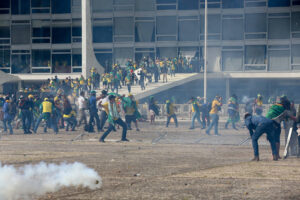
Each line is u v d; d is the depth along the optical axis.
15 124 55.28
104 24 116.75
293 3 109.06
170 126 56.88
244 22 111.62
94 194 15.62
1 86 109.00
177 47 114.88
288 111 25.50
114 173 20.12
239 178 18.89
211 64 113.31
